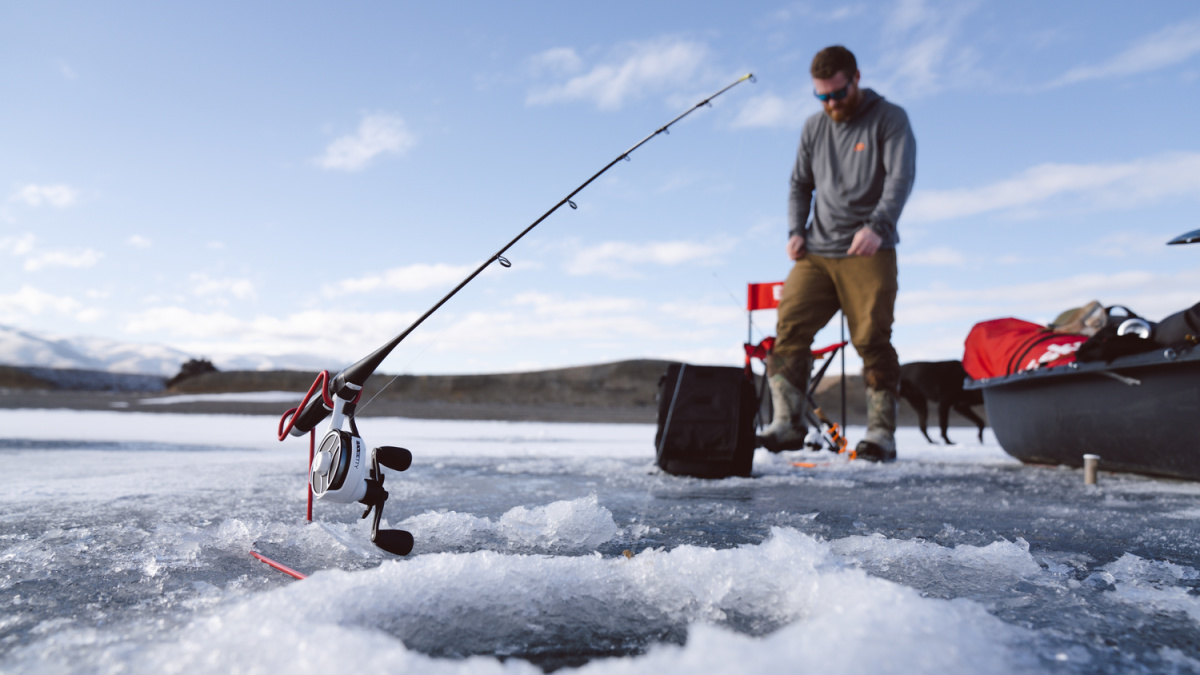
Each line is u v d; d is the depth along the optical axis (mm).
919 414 6348
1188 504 2305
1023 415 3705
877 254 3871
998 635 896
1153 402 2781
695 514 2023
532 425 8781
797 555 1218
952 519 1963
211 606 1018
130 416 8438
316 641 756
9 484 2451
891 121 3777
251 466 3121
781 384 4238
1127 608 1061
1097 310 3498
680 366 3301
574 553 1475
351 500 1249
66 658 785
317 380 1315
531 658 836
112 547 1414
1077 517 2010
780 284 4629
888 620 822
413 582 1030
